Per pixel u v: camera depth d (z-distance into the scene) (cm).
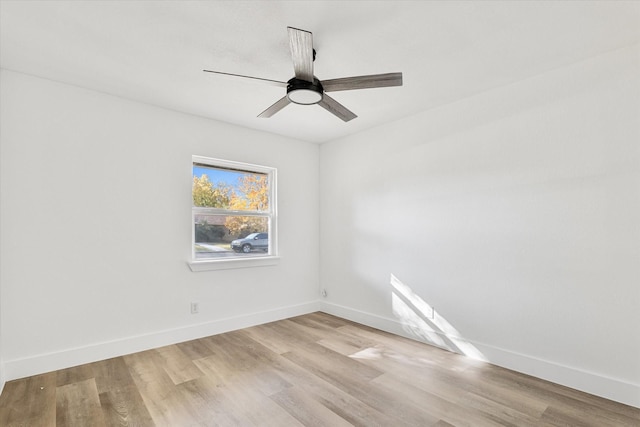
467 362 280
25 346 252
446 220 312
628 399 211
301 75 199
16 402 215
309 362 280
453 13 186
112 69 250
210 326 349
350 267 411
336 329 371
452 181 308
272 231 416
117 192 296
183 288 333
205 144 351
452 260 307
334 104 236
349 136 415
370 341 332
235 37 209
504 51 224
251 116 348
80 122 279
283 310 413
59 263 267
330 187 441
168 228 324
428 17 189
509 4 178
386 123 370
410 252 343
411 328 340
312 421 196
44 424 193
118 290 294
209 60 237
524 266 260
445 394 227
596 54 228
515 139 267
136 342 301
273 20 192
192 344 322
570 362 237
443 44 216
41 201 261
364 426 192
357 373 260
